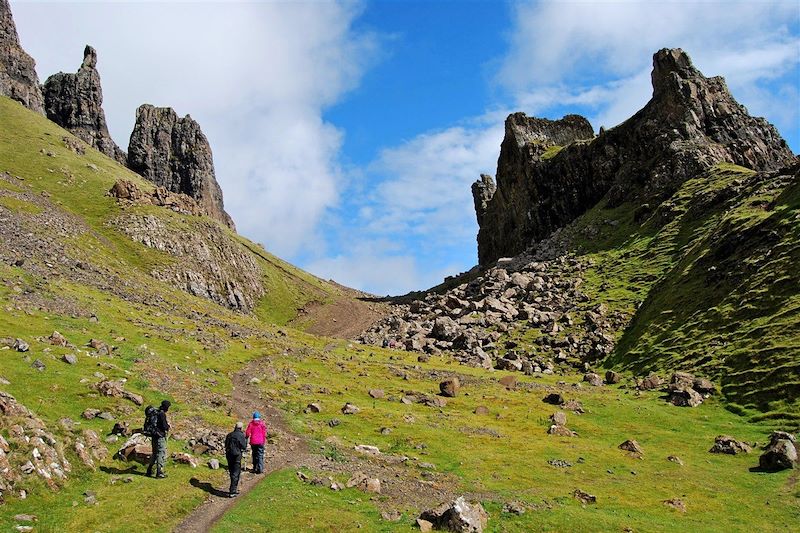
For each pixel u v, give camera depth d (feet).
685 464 134.92
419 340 329.52
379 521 80.23
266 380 182.50
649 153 518.78
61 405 101.81
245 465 99.96
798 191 263.90
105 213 524.11
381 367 238.27
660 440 155.74
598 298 347.97
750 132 492.95
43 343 134.62
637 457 139.85
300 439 123.54
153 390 129.49
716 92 522.88
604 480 119.85
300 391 177.17
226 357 201.77
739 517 100.89
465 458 126.11
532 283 413.39
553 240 533.14
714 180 409.49
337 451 118.11
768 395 170.91
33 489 68.59
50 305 180.34
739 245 264.93
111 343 161.17
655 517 97.50
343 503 86.33
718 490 116.16
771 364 180.86
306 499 84.84
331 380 202.49
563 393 209.97
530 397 202.49
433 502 93.20
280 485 89.30
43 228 364.58
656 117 527.81
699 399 186.60
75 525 64.34
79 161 652.48
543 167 650.02
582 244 479.82
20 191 483.92
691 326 240.73
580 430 164.35
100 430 95.66
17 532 59.31
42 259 266.98
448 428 151.64
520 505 94.43
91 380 116.78
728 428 161.99
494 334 330.54
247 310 561.84
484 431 152.87
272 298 635.66
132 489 77.36
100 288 257.96
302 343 287.89
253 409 144.15
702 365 208.33
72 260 298.56
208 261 549.95
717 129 489.67
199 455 99.86
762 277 228.43
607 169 565.94
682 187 437.17
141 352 161.38
